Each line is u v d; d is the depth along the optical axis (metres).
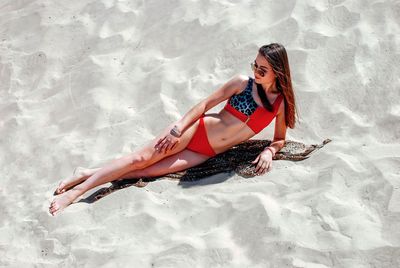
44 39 5.27
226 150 3.90
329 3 4.79
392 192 3.23
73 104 4.60
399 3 4.59
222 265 3.03
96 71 4.78
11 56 5.21
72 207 3.56
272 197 3.41
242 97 3.73
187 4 5.16
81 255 3.22
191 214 3.38
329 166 3.49
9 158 4.25
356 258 2.91
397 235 2.98
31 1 5.79
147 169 3.72
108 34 5.16
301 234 3.10
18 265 3.25
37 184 3.96
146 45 4.96
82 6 5.55
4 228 3.53
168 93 4.46
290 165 3.64
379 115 3.93
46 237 3.40
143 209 3.42
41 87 4.85
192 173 3.73
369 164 3.47
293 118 3.72
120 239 3.29
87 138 4.26
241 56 4.58
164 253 3.12
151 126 4.23
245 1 5.06
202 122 3.77
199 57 4.68
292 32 4.60
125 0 5.50
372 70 4.22
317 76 4.29
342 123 3.94
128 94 4.58
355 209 3.20
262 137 4.07
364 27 4.50
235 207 3.33
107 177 3.64
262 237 3.12
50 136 4.36
